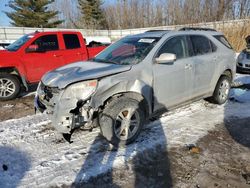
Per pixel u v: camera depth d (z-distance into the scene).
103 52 4.75
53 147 3.90
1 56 6.44
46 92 3.74
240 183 3.03
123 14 51.50
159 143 3.95
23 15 37.00
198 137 4.17
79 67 3.96
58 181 3.08
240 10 24.16
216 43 5.42
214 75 5.32
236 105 5.77
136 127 3.91
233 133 4.34
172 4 38.97
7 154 3.71
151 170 3.28
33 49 6.88
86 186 3.00
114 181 3.08
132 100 3.77
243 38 16.28
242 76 9.20
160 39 4.32
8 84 6.63
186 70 4.55
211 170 3.28
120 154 3.64
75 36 7.83
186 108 5.52
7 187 2.98
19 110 5.82
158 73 4.10
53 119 3.49
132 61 4.02
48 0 37.88
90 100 3.41
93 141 4.04
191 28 5.15
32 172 3.27
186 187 2.96
